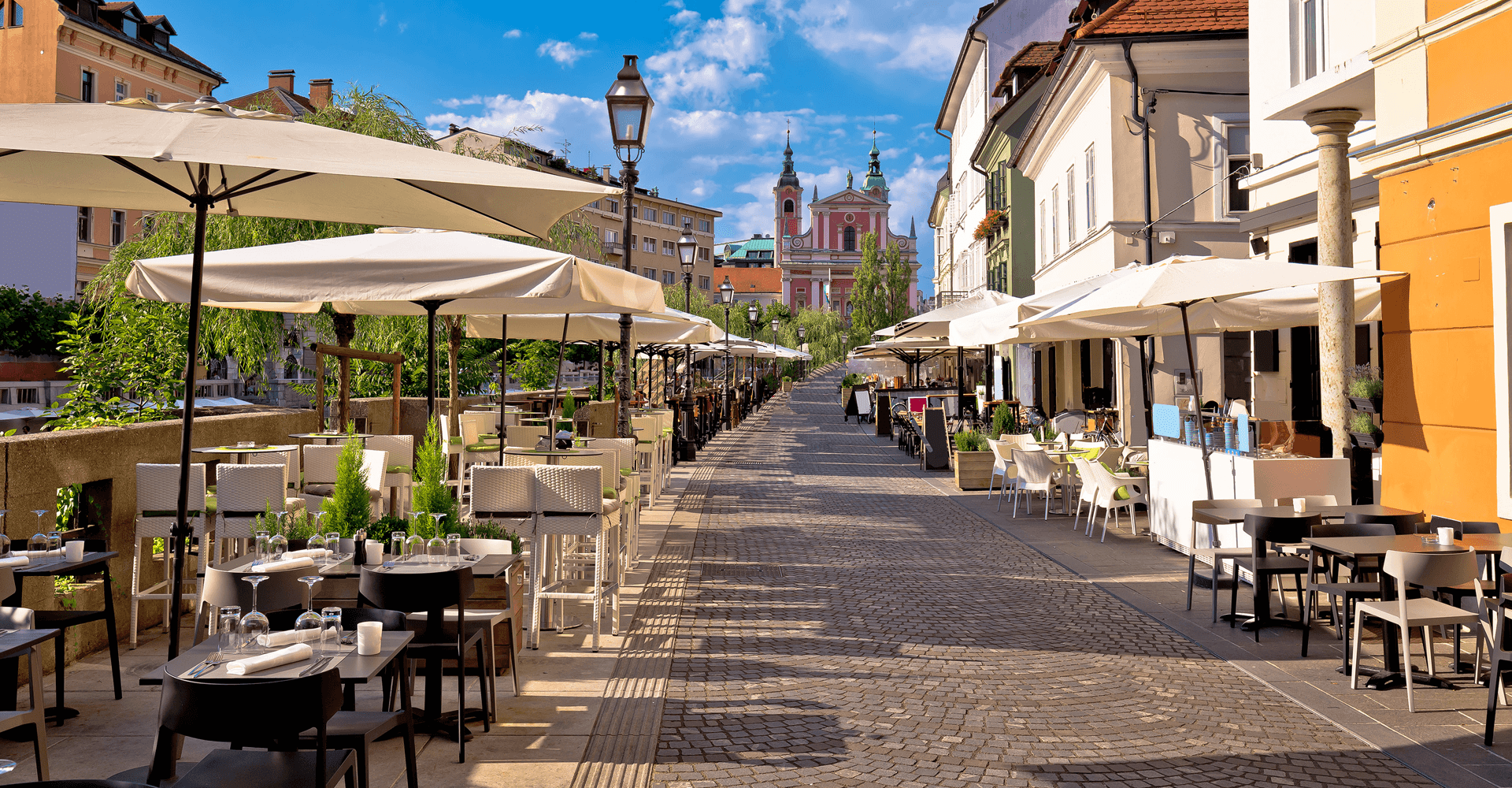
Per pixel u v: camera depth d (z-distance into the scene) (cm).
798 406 5159
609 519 762
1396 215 849
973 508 1497
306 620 391
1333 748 512
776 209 14088
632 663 670
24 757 485
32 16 4344
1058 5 3644
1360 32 1073
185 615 788
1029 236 3188
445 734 528
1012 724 549
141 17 4866
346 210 545
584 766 484
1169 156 1805
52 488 629
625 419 1460
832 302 12494
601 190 434
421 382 2073
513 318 1360
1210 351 1752
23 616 423
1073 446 1552
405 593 490
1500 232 732
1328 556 775
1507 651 546
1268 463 899
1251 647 712
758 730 539
